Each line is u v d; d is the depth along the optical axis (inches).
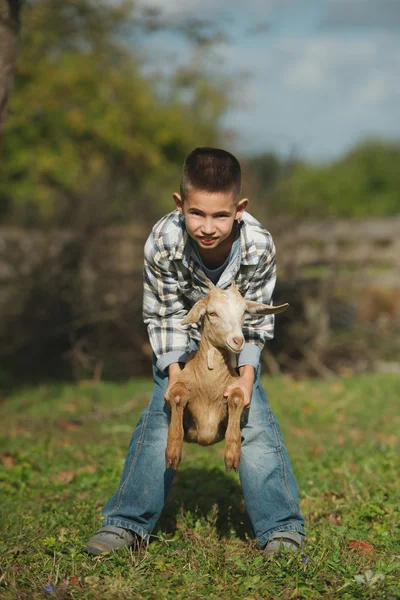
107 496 205.2
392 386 364.2
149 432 157.1
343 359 434.0
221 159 138.0
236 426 137.8
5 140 546.3
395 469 224.7
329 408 326.3
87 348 425.1
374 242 442.6
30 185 547.2
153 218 450.0
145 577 140.7
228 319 134.2
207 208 136.6
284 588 137.5
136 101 576.4
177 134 599.2
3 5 243.0
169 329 156.3
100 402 343.0
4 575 137.0
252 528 164.7
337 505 189.6
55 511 188.2
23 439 283.3
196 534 165.5
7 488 218.2
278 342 424.8
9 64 248.1
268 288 156.0
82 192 458.9
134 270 434.0
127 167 589.0
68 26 520.7
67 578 138.6
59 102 553.0
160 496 156.5
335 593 135.1
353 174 1032.2
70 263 427.8
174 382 142.2
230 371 142.1
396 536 165.6
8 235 435.5
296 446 265.4
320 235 437.4
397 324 435.2
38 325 425.4
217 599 132.2
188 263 149.3
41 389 376.5
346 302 452.4
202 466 231.9
